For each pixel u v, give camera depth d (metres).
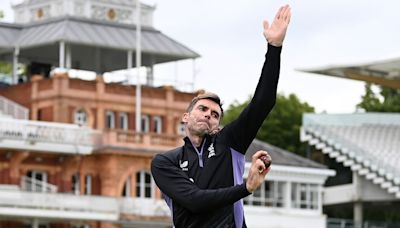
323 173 99.00
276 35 12.81
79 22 91.50
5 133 84.94
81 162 88.69
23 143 85.50
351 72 106.44
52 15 92.69
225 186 13.05
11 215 83.75
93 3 92.88
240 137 13.05
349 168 112.31
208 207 12.73
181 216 13.02
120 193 88.88
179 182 12.97
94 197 86.88
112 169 88.69
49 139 86.56
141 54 94.88
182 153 13.20
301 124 124.44
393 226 100.56
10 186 85.06
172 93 93.56
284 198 96.81
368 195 105.19
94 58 94.06
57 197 85.44
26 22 94.38
